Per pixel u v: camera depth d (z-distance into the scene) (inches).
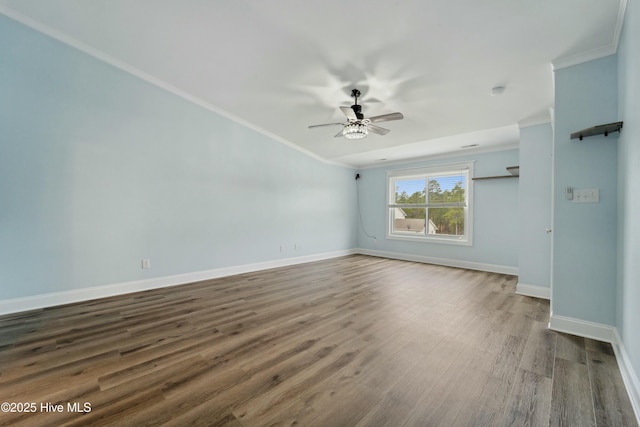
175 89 150.9
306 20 87.3
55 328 95.1
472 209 207.3
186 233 157.4
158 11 95.2
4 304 107.2
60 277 118.9
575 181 91.5
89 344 83.7
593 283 88.6
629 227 69.2
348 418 53.4
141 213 140.9
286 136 202.7
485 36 85.5
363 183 281.7
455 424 51.9
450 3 73.9
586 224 89.7
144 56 125.3
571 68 92.8
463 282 163.3
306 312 112.2
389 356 77.1
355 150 218.2
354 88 122.6
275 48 104.0
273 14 87.0
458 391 61.9
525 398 59.4
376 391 61.8
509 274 187.5
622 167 77.4
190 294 136.6
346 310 114.7
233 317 106.5
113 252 132.6
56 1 99.2
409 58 99.4
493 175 198.4
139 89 139.5
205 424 51.8
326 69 112.0
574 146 91.7
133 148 138.2
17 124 109.2
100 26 109.0
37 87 113.0
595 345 83.4
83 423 51.7
